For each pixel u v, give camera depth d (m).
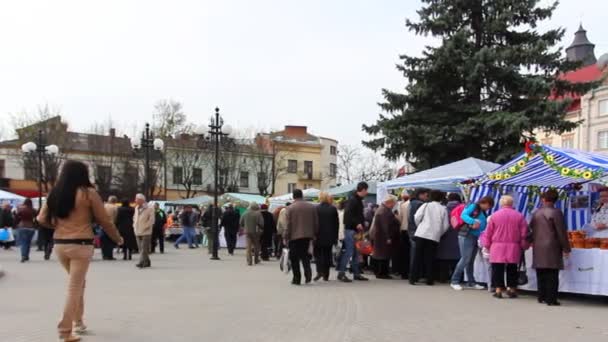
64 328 5.27
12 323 6.26
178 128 49.94
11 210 20.42
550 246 7.87
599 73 47.34
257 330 6.00
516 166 9.51
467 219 9.52
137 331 5.88
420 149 21.19
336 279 11.19
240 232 22.75
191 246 22.84
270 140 55.31
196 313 7.00
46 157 38.88
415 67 21.47
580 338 5.75
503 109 20.72
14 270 12.34
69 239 5.32
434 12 21.83
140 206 13.52
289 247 10.21
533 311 7.40
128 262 15.08
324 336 5.74
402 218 11.61
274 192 54.12
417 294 8.93
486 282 9.59
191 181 49.22
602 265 8.04
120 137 45.84
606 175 8.38
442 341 5.57
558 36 21.00
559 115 19.66
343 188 19.86
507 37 21.44
